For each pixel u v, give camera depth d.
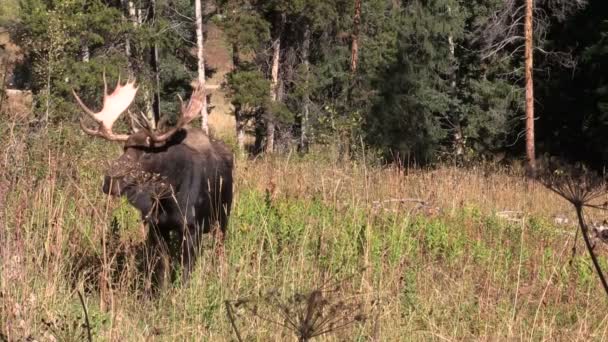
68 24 34.03
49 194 10.95
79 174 13.36
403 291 11.34
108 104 11.59
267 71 55.91
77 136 15.74
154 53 47.16
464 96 52.44
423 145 49.88
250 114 53.12
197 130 12.03
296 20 53.44
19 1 36.00
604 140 45.22
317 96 54.62
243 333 9.16
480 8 52.12
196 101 11.44
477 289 12.60
